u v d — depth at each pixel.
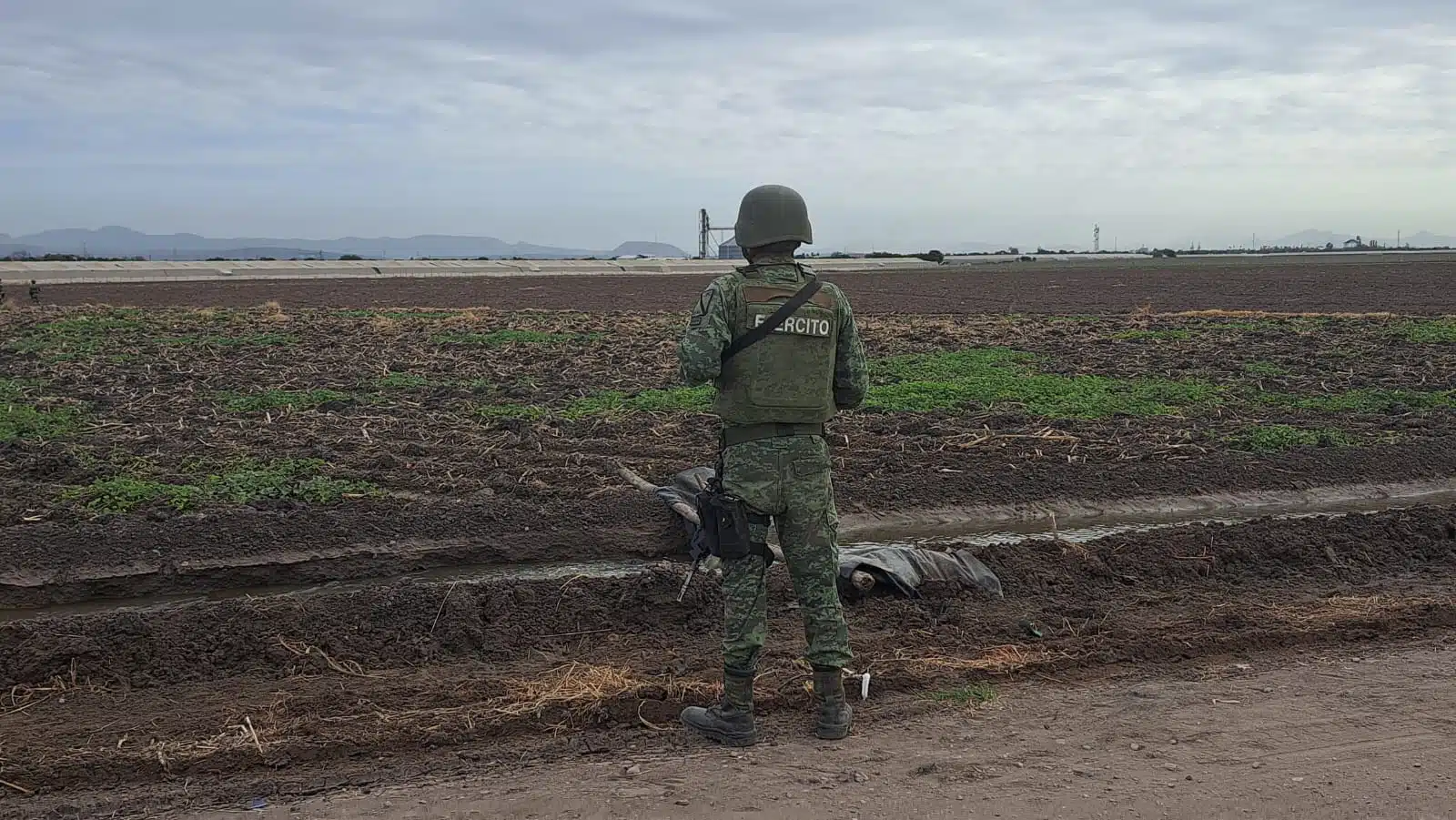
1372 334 21.17
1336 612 6.16
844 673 5.21
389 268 56.16
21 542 7.56
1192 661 5.50
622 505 8.66
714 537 4.34
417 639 5.92
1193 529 7.96
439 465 10.05
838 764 4.25
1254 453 10.92
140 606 7.15
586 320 25.39
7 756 4.45
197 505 8.54
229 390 14.24
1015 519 9.24
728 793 3.99
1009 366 16.83
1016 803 3.90
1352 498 9.99
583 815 3.84
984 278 52.78
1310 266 64.88
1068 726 4.62
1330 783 4.05
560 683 5.16
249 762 4.39
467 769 4.29
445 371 16.48
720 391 4.39
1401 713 4.74
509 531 8.26
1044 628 6.04
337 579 7.68
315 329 22.62
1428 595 6.64
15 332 20.97
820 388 4.38
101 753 4.46
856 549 7.09
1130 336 21.02
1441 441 11.35
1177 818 3.79
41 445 10.62
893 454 10.69
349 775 4.27
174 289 39.06
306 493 8.89
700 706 4.82
